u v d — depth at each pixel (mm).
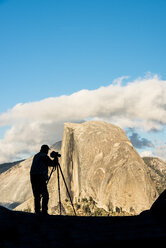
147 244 4750
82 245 4688
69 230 5340
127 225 5562
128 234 5070
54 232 5219
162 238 4902
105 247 4664
